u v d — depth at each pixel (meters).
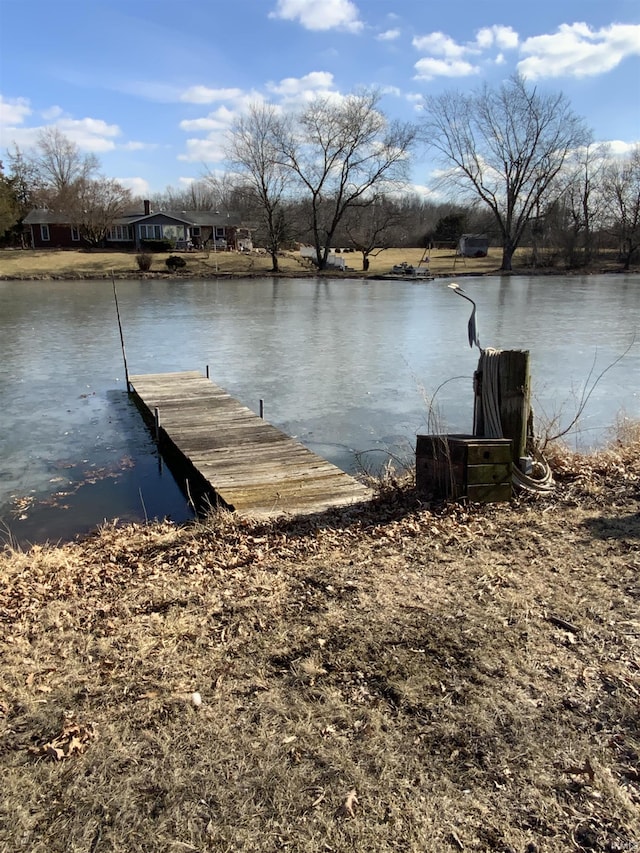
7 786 2.00
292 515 4.79
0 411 9.45
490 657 2.62
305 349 14.77
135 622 3.02
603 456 5.58
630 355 13.33
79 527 5.55
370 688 2.45
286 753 2.12
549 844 1.76
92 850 1.78
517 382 4.74
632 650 2.64
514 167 43.06
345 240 58.16
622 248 48.50
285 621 2.97
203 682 2.51
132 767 2.07
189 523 5.13
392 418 8.96
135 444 7.95
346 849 1.77
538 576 3.35
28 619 3.11
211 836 1.82
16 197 55.66
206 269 41.22
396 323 19.14
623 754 2.08
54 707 2.37
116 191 49.12
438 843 1.78
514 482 4.65
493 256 55.81
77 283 34.50
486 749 2.12
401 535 4.05
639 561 3.47
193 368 12.67
